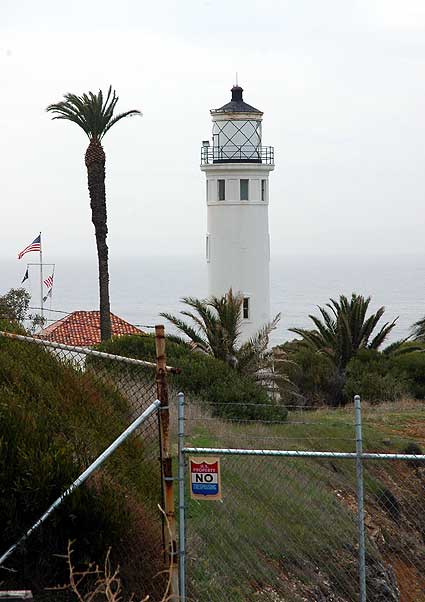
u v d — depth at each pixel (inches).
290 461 660.7
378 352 1800.0
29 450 408.2
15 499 395.5
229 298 1371.8
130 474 463.8
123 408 542.0
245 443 748.0
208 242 2027.6
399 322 6171.3
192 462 408.2
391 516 681.0
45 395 474.9
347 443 864.3
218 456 487.5
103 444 457.1
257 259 2007.9
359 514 406.3
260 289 2010.3
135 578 405.4
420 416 1091.9
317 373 1612.9
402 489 756.6
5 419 414.6
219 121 2009.1
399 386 1599.4
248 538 506.0
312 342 1770.4
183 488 408.2
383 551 619.5
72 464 409.1
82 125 1769.2
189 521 490.9
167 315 1357.0
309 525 559.8
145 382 636.7
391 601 544.4
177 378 1027.3
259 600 455.2
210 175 2003.0
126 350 1202.0
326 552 537.0
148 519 431.8
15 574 393.1
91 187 1772.9
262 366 1338.6
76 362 557.3
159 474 483.5
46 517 391.5
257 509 546.9
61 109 1758.1
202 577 445.4
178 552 406.6
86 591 395.2
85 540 400.2
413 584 606.5
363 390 1582.2
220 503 526.6
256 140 2014.0
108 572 378.9
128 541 410.0
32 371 496.1
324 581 513.3
